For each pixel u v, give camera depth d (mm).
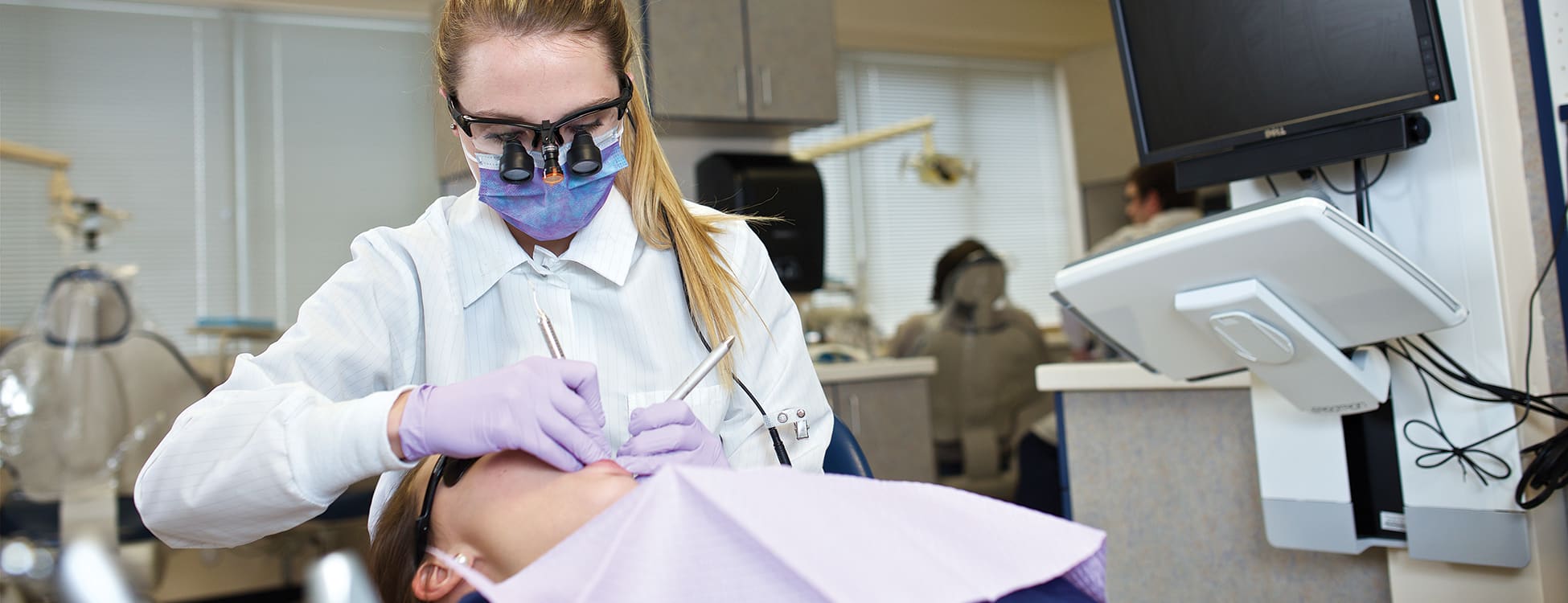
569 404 838
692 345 1120
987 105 6332
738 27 3420
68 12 4398
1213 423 1673
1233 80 1368
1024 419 3764
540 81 949
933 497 713
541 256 1095
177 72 4562
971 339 3631
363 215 4840
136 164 4445
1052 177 6504
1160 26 1440
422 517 843
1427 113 1352
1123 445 1786
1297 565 1593
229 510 871
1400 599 1439
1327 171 1439
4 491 2793
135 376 2660
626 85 1038
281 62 4742
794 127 3623
